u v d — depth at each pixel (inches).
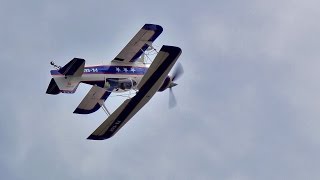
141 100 6250.0
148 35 6432.1
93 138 6378.0
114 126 6348.4
